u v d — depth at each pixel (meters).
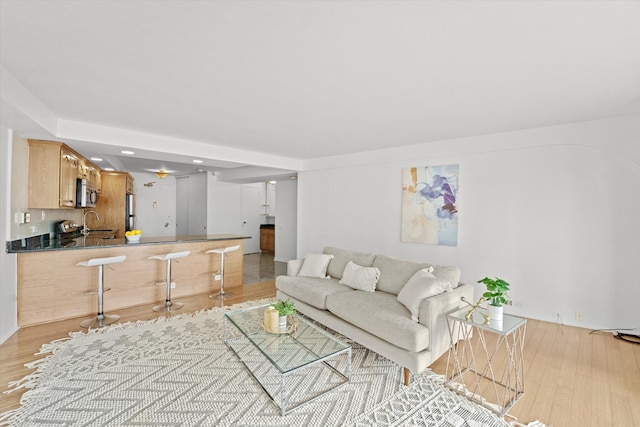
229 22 1.55
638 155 2.93
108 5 1.40
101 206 6.45
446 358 2.65
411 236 4.47
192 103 2.76
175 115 3.11
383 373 2.40
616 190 3.07
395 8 1.43
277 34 1.66
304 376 2.35
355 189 5.22
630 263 3.02
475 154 3.93
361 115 3.10
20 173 3.19
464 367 2.50
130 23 1.55
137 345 2.84
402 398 2.09
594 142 3.14
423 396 2.11
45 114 2.88
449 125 3.44
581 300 3.27
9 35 1.65
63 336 3.02
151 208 8.34
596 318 3.19
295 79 2.25
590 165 3.20
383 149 4.78
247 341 2.94
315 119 3.25
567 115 3.02
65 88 2.41
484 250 3.85
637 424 1.83
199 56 1.91
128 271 3.96
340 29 1.61
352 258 3.73
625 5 1.39
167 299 3.99
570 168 3.31
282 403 1.91
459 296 2.60
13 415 1.87
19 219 3.20
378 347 2.43
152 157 4.50
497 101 2.67
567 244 3.33
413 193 4.46
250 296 4.51
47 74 2.15
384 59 1.95
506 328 2.00
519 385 2.23
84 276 3.61
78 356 2.62
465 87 2.38
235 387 2.20
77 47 1.79
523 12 1.46
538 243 3.50
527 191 3.56
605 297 3.14
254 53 1.87
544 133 3.41
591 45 1.75
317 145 4.57
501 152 3.74
